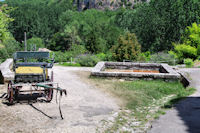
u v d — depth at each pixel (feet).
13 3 622.13
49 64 28.81
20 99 29.27
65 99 30.63
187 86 40.52
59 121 22.25
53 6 649.61
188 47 98.22
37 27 440.86
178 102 28.32
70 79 45.47
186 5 215.72
